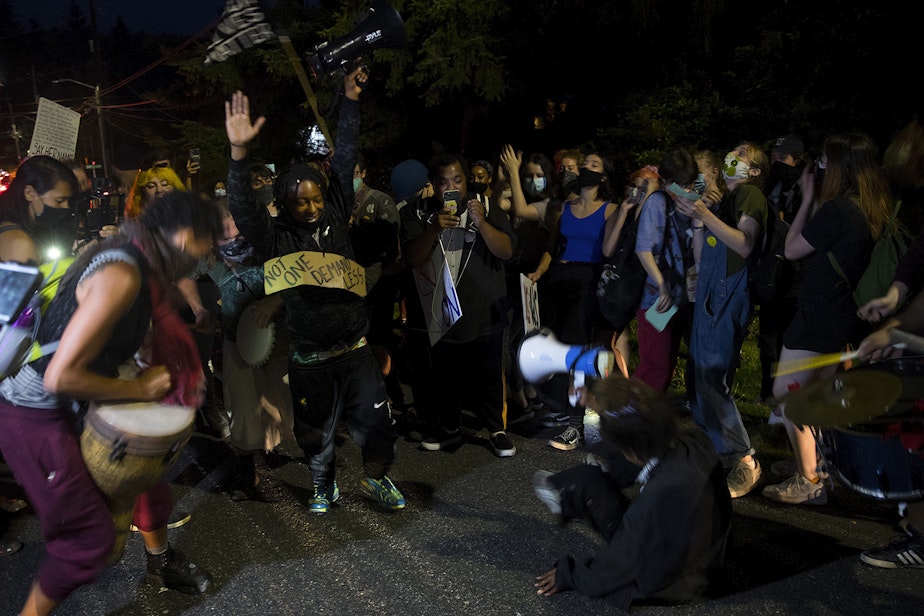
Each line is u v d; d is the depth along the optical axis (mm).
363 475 4738
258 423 4332
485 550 3793
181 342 2859
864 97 11055
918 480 3240
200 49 20141
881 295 3633
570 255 5117
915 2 10875
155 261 2699
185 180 6055
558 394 5191
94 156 41094
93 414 2674
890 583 3469
